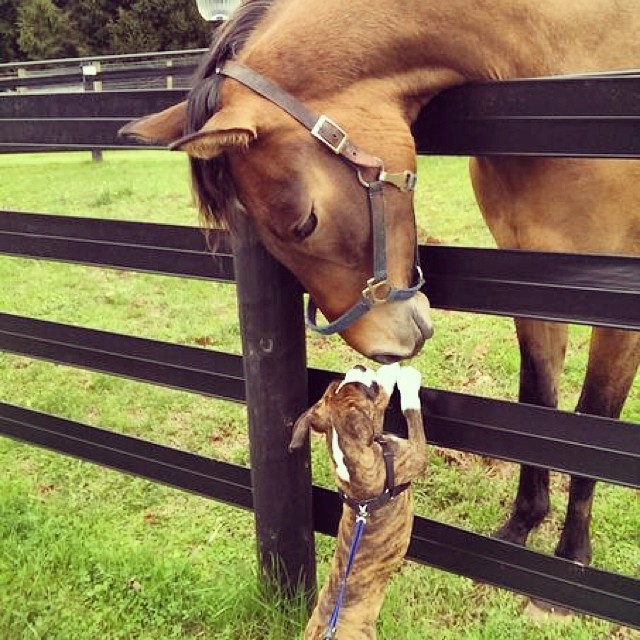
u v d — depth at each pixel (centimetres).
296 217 176
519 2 207
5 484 329
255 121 172
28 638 242
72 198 865
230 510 314
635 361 247
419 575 263
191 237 239
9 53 3128
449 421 217
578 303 187
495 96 183
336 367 432
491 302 198
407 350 195
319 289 192
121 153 1381
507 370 410
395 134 186
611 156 172
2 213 279
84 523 302
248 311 221
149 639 242
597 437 195
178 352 258
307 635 209
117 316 525
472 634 233
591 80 168
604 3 223
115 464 292
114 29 2875
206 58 190
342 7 188
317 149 178
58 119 245
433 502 311
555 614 245
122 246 254
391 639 232
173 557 275
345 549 211
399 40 189
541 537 288
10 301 554
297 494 240
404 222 191
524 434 206
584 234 231
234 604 247
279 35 184
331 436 206
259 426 232
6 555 280
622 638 237
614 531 282
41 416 305
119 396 418
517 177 231
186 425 387
